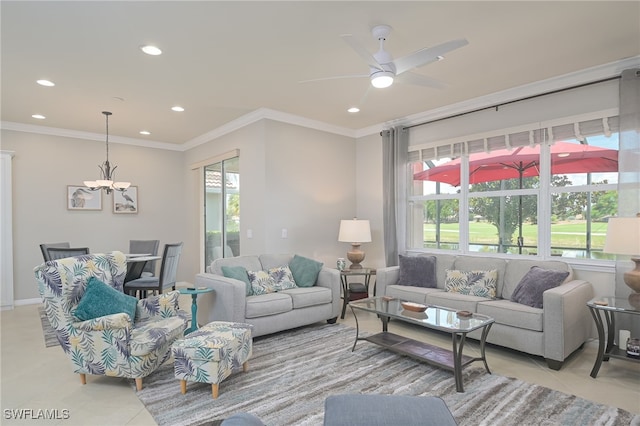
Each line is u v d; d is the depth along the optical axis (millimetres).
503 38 2920
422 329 4152
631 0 2408
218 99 4344
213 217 6223
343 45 3010
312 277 4457
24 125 5438
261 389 2674
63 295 2688
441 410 1501
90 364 2689
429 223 5105
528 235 4152
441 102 4523
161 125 5539
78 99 4301
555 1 2426
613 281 3512
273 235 4895
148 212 6637
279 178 4973
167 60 3268
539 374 2930
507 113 4242
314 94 4195
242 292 3586
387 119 5266
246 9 2488
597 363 2863
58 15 2533
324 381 2807
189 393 2615
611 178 3598
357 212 5934
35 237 5562
